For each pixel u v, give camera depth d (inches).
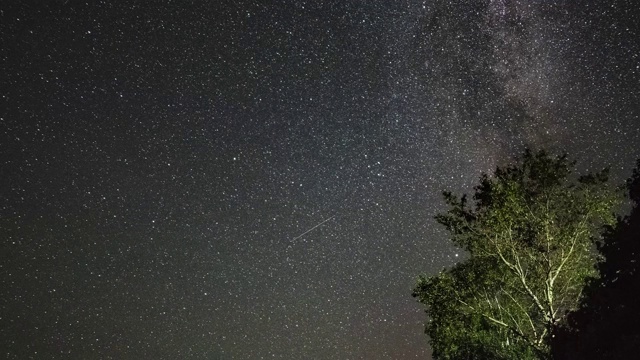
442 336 760.3
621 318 453.4
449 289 765.3
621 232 490.9
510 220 741.3
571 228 751.1
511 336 771.4
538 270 748.6
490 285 766.5
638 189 503.5
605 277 493.4
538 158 757.3
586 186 752.3
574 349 486.0
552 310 722.8
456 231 772.0
